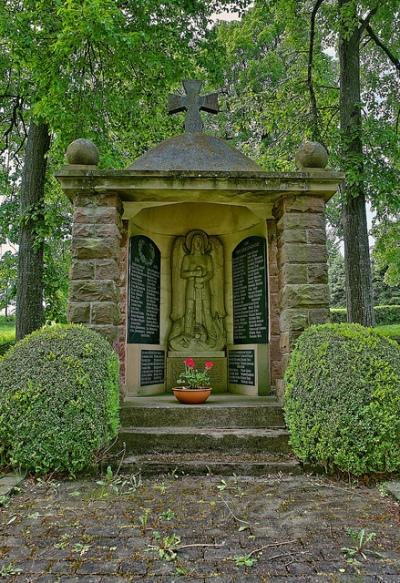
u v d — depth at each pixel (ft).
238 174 17.44
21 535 9.27
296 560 8.21
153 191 17.67
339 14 32.35
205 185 17.47
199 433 15.37
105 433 13.48
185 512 10.53
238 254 23.98
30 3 26.45
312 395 13.50
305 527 9.66
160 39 30.96
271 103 40.16
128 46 25.57
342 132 31.04
